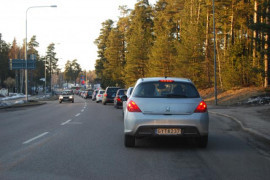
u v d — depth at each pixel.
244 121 14.84
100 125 13.62
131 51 64.00
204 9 46.00
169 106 7.45
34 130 11.91
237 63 34.47
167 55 51.81
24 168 5.98
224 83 35.66
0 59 101.81
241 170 5.90
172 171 5.79
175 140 9.35
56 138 9.78
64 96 45.81
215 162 6.56
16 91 112.19
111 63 82.00
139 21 69.44
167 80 7.98
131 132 7.55
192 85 8.00
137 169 5.92
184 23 48.41
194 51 44.09
